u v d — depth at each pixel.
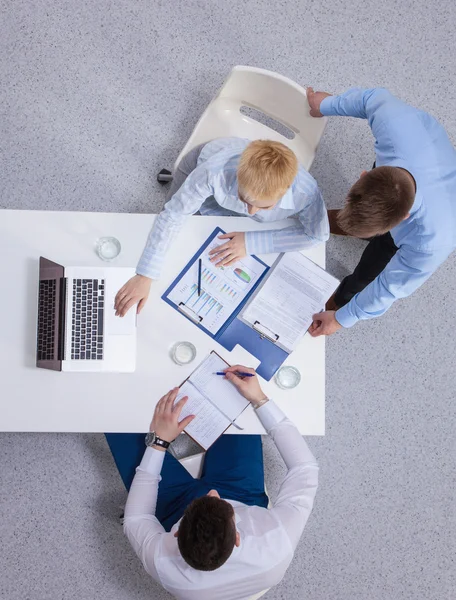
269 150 1.29
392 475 2.23
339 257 2.29
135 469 1.70
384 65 2.38
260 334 1.56
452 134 2.38
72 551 2.10
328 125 2.34
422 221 1.44
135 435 1.72
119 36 2.30
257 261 1.59
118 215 1.57
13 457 2.11
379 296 1.59
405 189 1.27
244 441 1.77
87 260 1.57
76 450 2.12
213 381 1.54
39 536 2.09
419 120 1.52
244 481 1.71
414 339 2.29
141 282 1.52
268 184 1.29
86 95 2.27
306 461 1.52
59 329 1.49
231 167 1.45
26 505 2.10
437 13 2.39
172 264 1.57
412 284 1.56
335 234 2.28
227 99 1.75
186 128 2.30
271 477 2.15
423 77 2.38
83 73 2.28
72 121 2.26
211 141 1.69
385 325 2.28
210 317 1.56
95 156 2.25
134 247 1.57
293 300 1.58
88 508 2.11
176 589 1.41
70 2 2.29
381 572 2.19
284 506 1.48
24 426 1.50
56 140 2.24
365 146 2.35
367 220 1.26
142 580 2.10
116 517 2.11
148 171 2.27
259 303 1.57
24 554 2.09
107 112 2.28
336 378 2.25
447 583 2.20
